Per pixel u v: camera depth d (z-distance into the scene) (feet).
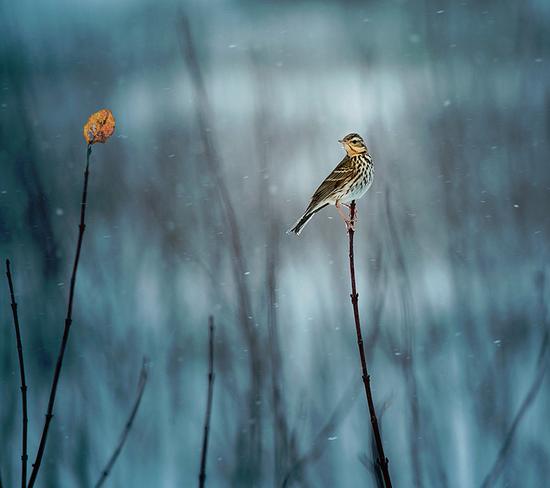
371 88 71.36
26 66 53.01
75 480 32.37
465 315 38.60
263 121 46.93
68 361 38.24
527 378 35.86
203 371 41.04
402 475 30.91
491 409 32.55
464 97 63.82
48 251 39.83
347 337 39.47
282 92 70.69
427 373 35.22
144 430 36.14
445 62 65.26
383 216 41.37
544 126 59.93
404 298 29.58
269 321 27.48
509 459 30.83
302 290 45.34
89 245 49.96
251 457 26.61
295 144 58.54
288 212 54.39
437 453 28.14
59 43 71.00
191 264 45.62
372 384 35.27
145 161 64.75
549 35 68.13
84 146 66.13
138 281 46.09
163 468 34.47
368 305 44.50
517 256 45.39
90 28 96.63
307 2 129.49
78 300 41.81
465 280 41.83
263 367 28.71
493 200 52.54
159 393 38.60
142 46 99.60
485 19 70.74
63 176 56.54
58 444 33.68
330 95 91.35
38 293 39.58
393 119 65.72
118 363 38.70
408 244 42.88
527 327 38.32
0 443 31.73
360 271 51.21
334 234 49.98
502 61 67.46
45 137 60.39
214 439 35.04
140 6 110.93
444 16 71.00
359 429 32.78
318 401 33.65
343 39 114.52
